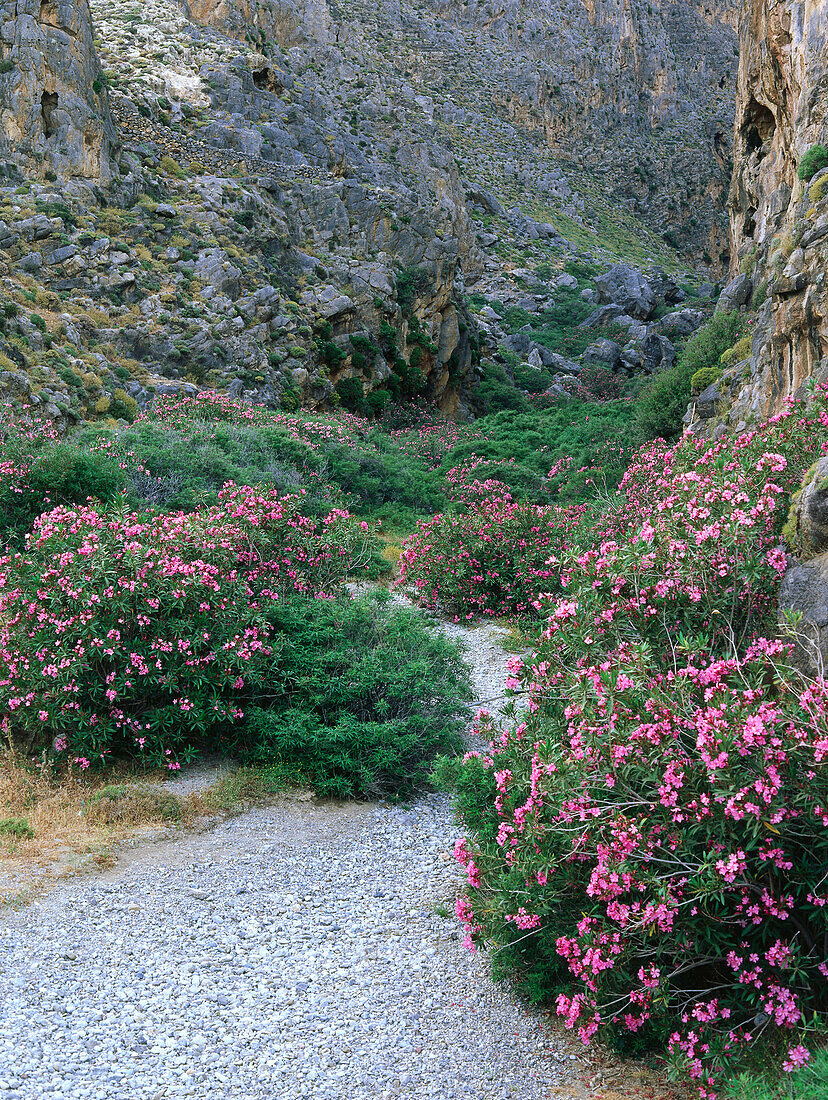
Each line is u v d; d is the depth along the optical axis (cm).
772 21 2398
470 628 1309
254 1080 414
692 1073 397
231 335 2741
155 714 768
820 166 1830
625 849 414
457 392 4241
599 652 558
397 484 2172
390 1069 428
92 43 3142
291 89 5125
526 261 8162
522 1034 462
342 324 3438
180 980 490
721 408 2056
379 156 6106
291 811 735
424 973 516
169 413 2058
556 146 12300
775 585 568
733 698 422
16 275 2416
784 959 393
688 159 12794
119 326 2527
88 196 2877
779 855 388
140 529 834
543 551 1339
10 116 2805
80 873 601
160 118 3766
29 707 761
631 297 6962
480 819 623
